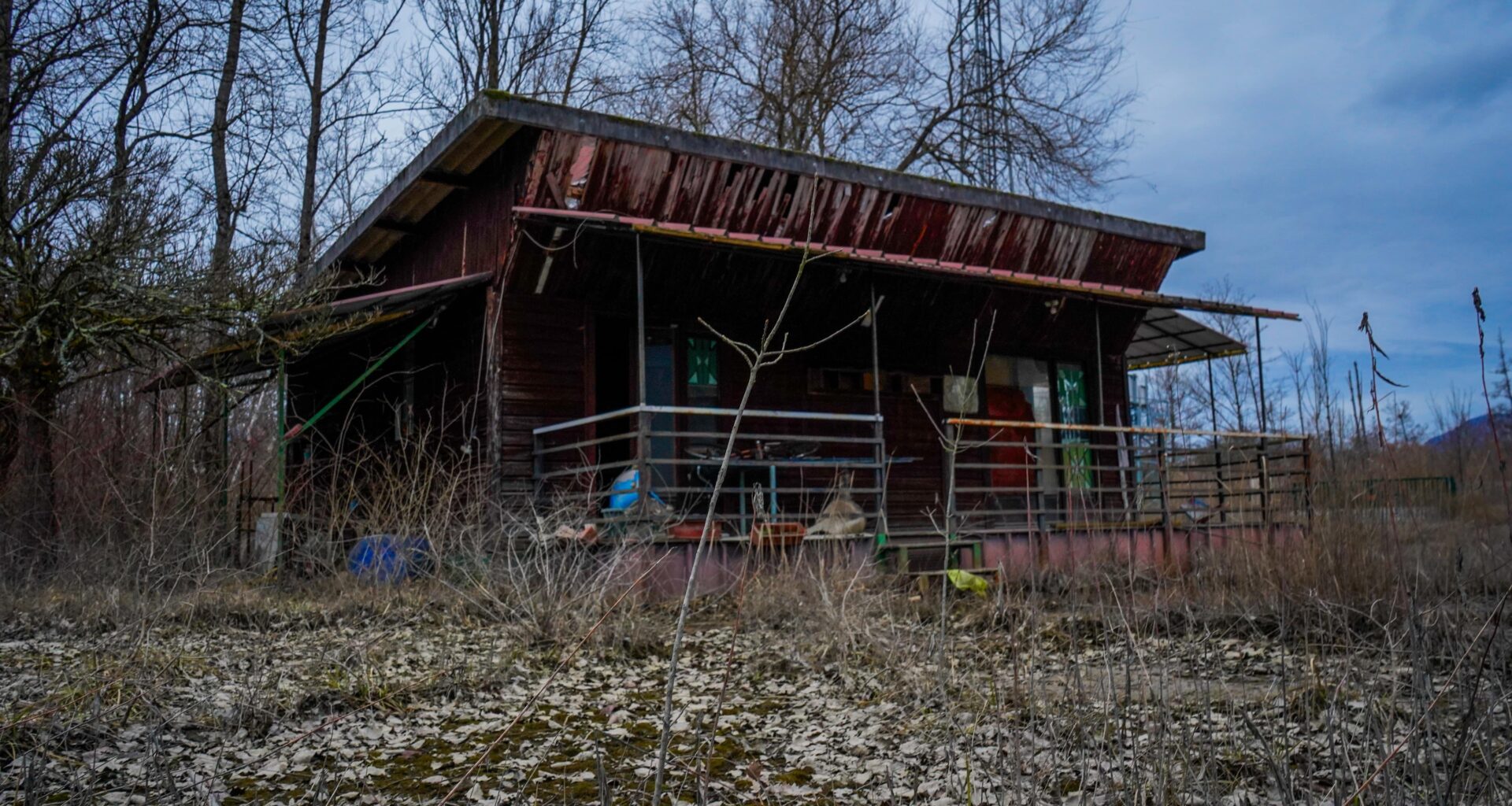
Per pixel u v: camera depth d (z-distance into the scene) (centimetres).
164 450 949
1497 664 482
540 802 464
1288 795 384
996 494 1481
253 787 480
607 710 328
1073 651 538
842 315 1355
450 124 1142
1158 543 1230
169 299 1072
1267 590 893
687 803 459
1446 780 369
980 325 1477
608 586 822
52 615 860
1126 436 1603
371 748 550
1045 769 466
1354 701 554
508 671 702
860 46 2588
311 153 2052
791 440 1099
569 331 1196
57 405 1221
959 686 629
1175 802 411
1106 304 1561
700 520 1125
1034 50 2586
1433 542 891
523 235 1136
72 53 1358
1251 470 1413
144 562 828
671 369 1240
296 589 1003
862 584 875
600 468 1016
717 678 715
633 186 1177
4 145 1223
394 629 816
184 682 642
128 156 1186
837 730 584
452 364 1281
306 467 1196
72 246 1070
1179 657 654
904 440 1408
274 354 1209
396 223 1392
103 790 460
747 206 1253
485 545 959
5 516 1023
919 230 1385
